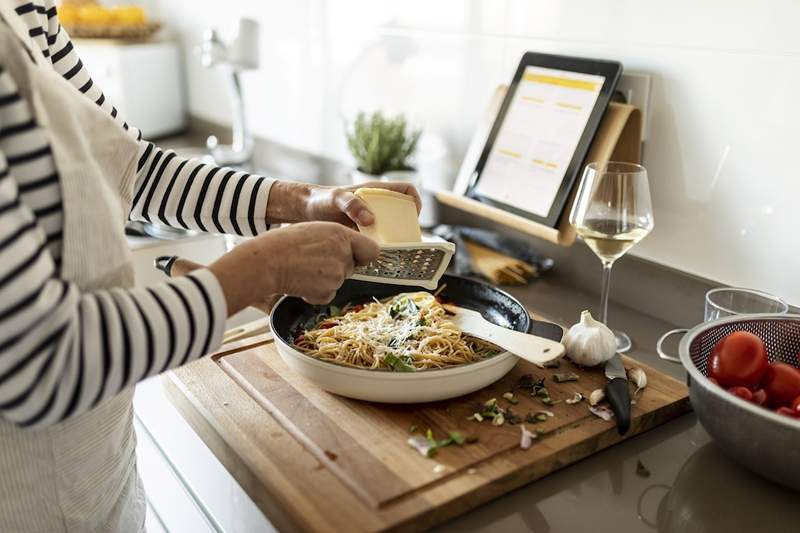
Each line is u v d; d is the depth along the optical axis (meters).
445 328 0.93
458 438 0.79
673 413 0.89
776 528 0.71
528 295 1.26
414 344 0.91
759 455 0.73
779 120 0.98
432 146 1.54
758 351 0.80
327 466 0.76
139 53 2.23
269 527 0.76
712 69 1.04
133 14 2.29
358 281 1.08
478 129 1.36
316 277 0.74
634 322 1.17
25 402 0.56
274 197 0.97
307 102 1.89
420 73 1.53
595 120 1.13
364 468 0.75
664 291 1.16
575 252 1.29
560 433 0.82
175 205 0.98
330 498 0.71
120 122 0.95
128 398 0.84
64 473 0.74
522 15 1.29
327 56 1.78
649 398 0.89
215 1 2.15
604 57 1.18
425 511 0.69
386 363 0.87
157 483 1.05
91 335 0.57
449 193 1.37
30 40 0.71
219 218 0.98
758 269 1.05
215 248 1.61
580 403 0.87
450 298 1.09
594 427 0.83
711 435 0.78
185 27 2.33
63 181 0.62
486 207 1.28
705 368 0.87
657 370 0.99
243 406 0.88
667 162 1.13
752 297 0.97
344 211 0.89
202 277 0.65
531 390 0.90
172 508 1.01
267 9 1.95
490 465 0.76
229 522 0.85
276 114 2.02
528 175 1.23
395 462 0.76
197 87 2.34
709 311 0.97
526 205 1.22
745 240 1.06
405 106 1.59
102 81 2.25
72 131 0.64
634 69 1.14
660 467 0.81
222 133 2.27
